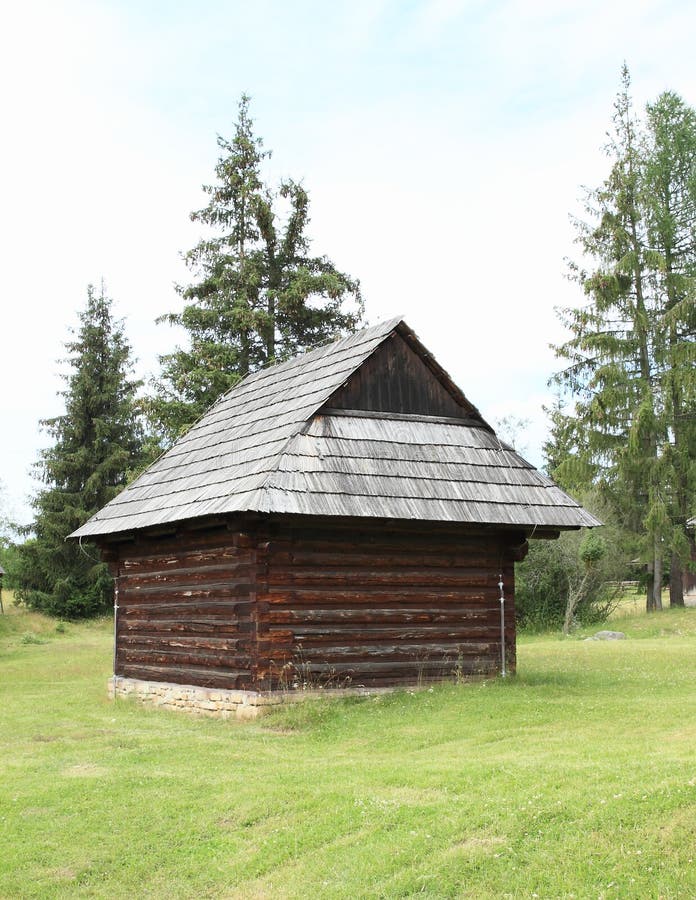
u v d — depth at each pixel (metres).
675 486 31.11
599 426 32.00
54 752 11.13
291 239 34.19
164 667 15.58
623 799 7.36
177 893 7.25
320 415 14.73
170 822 8.40
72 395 41.47
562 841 6.95
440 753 10.21
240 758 10.44
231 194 33.81
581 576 29.50
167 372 32.12
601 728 11.01
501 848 6.99
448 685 14.12
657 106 33.16
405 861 7.08
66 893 7.32
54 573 39.56
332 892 6.84
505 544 15.23
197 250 33.28
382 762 9.80
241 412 17.92
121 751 11.03
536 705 12.47
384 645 14.02
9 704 15.97
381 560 14.20
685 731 10.52
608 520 30.72
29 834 8.29
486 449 15.67
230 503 13.00
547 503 15.02
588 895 6.30
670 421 31.30
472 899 6.48
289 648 13.30
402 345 15.84
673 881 6.32
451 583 14.73
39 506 40.03
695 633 25.48
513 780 8.33
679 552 30.34
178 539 15.39
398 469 14.35
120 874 7.58
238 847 7.84
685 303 30.64
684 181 32.75
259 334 32.72
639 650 19.61
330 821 7.97
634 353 32.06
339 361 16.03
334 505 13.08
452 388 16.03
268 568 13.35
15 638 33.62
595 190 32.25
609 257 31.95
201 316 32.09
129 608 17.02
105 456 41.16
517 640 26.41
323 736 11.52
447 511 13.94
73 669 22.64
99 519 17.66
